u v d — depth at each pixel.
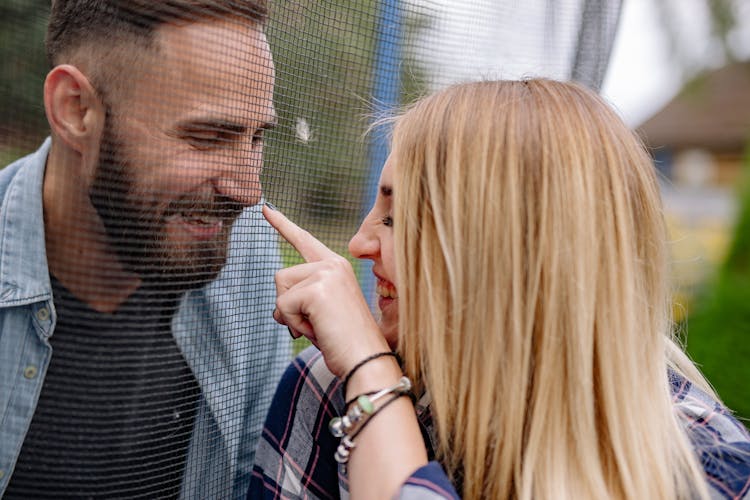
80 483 0.81
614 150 0.79
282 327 1.10
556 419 0.75
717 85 11.23
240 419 0.99
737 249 3.55
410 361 0.80
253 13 0.82
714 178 11.55
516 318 0.75
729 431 0.79
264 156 0.94
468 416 0.76
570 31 1.43
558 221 0.75
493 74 0.98
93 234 0.78
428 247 0.78
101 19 0.72
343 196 1.13
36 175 0.76
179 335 0.88
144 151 0.77
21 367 0.76
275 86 0.92
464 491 0.76
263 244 0.99
